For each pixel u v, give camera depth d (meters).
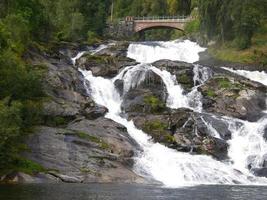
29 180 45.91
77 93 62.88
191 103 69.56
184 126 60.25
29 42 71.69
